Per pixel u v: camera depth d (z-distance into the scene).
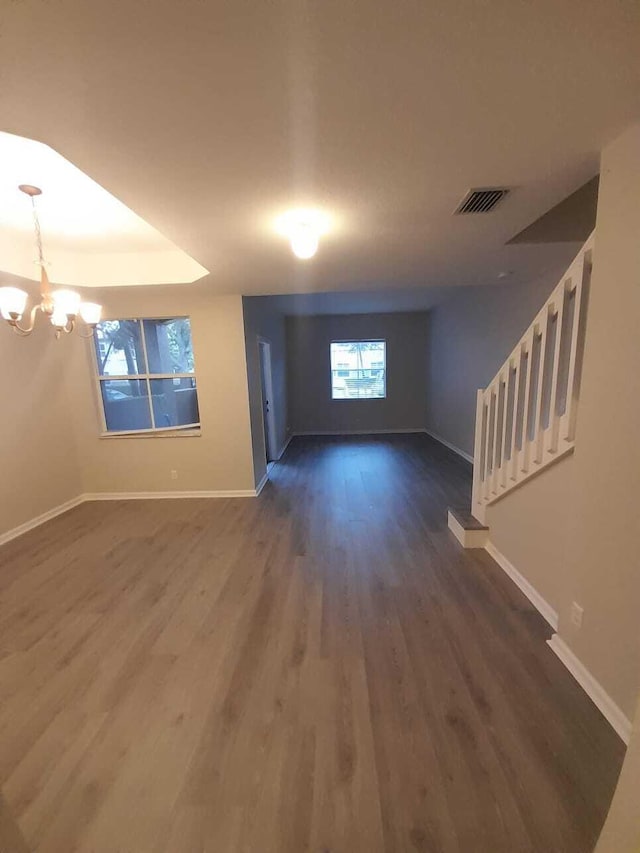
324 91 1.17
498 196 1.93
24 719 1.71
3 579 2.89
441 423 7.16
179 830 1.27
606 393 1.56
